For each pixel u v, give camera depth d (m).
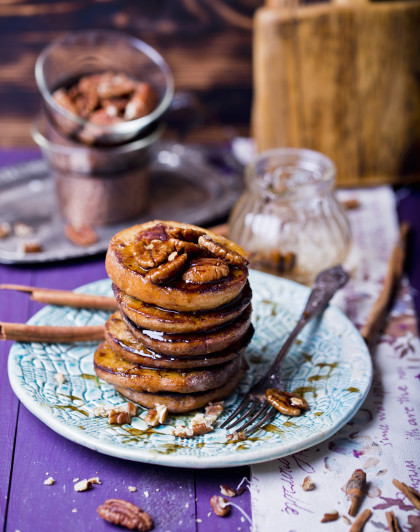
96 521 0.57
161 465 0.60
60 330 0.68
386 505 0.57
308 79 0.97
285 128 0.99
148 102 0.90
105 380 0.63
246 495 0.59
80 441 0.58
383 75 0.96
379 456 0.61
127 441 0.59
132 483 0.59
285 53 0.96
